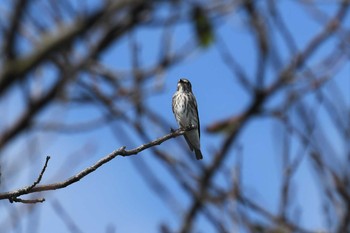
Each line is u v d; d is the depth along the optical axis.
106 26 4.64
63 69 4.86
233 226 9.55
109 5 4.48
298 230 9.68
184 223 9.66
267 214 9.76
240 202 9.80
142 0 4.71
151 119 8.26
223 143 8.70
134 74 6.97
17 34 4.29
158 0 4.95
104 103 7.06
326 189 9.71
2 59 4.30
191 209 9.67
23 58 4.35
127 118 8.10
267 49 7.29
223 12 6.28
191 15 6.17
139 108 8.07
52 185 10.48
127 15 4.81
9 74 4.29
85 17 4.45
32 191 10.41
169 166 9.76
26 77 4.39
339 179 9.74
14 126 4.77
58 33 4.45
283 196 9.80
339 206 9.62
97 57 4.86
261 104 7.67
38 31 5.02
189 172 9.73
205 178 9.59
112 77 6.96
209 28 6.63
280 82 7.59
